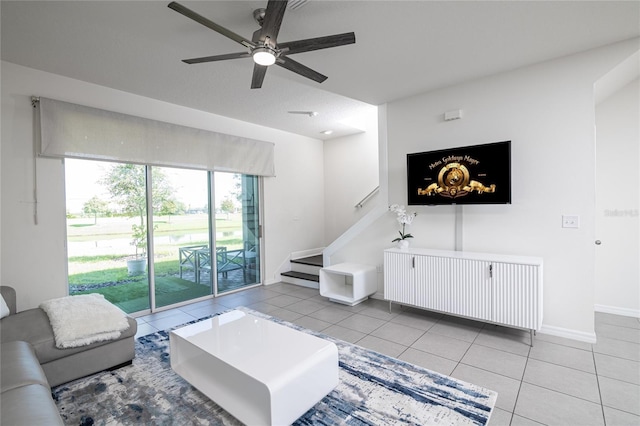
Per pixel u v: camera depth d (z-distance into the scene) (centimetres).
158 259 394
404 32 234
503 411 187
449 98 346
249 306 402
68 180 323
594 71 266
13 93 285
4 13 206
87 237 337
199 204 438
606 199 337
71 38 242
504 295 279
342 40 192
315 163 608
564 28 233
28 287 293
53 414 138
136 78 320
